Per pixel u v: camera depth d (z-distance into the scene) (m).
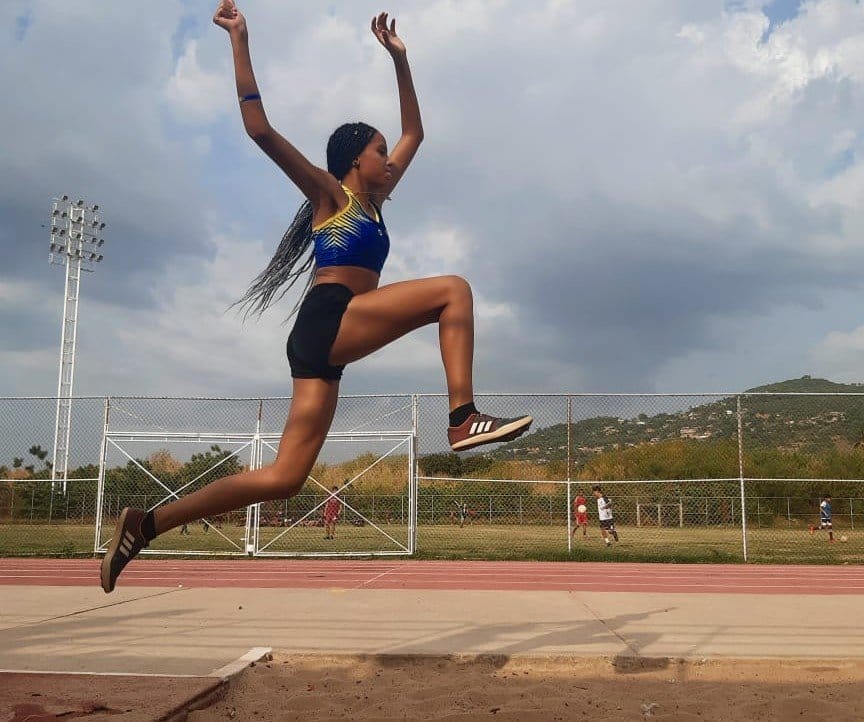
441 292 2.88
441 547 14.65
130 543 3.32
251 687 4.18
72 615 6.41
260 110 2.84
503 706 3.86
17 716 3.28
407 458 14.66
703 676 4.51
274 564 12.51
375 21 3.52
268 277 3.40
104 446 13.52
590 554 13.27
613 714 3.73
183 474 14.61
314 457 3.10
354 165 3.14
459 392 2.80
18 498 16.64
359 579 10.02
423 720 3.62
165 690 3.74
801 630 5.73
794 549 15.19
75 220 36.03
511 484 15.33
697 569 11.91
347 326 2.89
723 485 16.81
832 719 3.67
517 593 8.12
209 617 6.30
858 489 16.45
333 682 4.26
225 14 2.91
